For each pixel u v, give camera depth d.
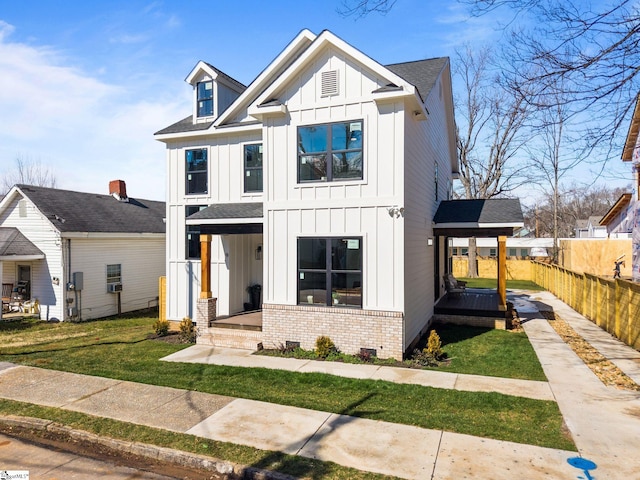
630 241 27.50
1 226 18.30
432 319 14.44
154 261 21.88
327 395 7.68
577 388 7.89
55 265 17.28
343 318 10.34
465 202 15.95
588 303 15.66
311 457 5.35
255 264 15.01
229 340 11.55
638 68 5.83
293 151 10.95
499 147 31.58
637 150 19.53
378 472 4.97
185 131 14.06
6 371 9.38
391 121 10.04
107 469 5.43
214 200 14.00
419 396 7.56
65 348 11.78
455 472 4.94
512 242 49.44
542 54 6.28
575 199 64.62
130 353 11.03
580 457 5.26
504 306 13.86
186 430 6.19
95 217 19.52
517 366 9.38
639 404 7.07
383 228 10.09
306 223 10.80
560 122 7.08
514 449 5.48
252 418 6.57
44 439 6.32
